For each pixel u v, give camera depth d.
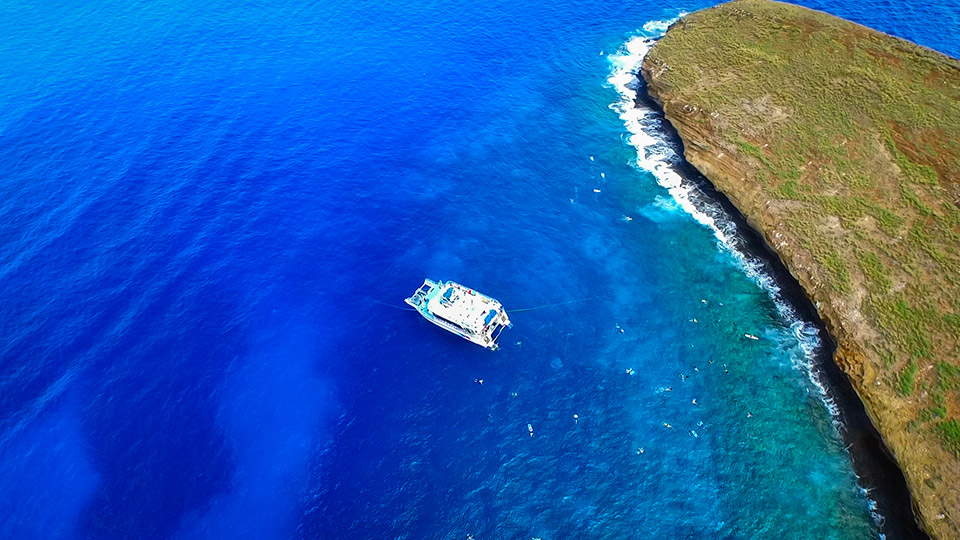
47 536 53.72
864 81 83.25
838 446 57.16
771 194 74.56
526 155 89.50
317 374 64.75
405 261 75.62
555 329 67.88
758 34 94.88
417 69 107.38
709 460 57.06
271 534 53.97
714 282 72.00
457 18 121.06
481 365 64.88
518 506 54.91
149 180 86.50
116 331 68.50
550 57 109.12
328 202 83.38
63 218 80.88
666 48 98.00
